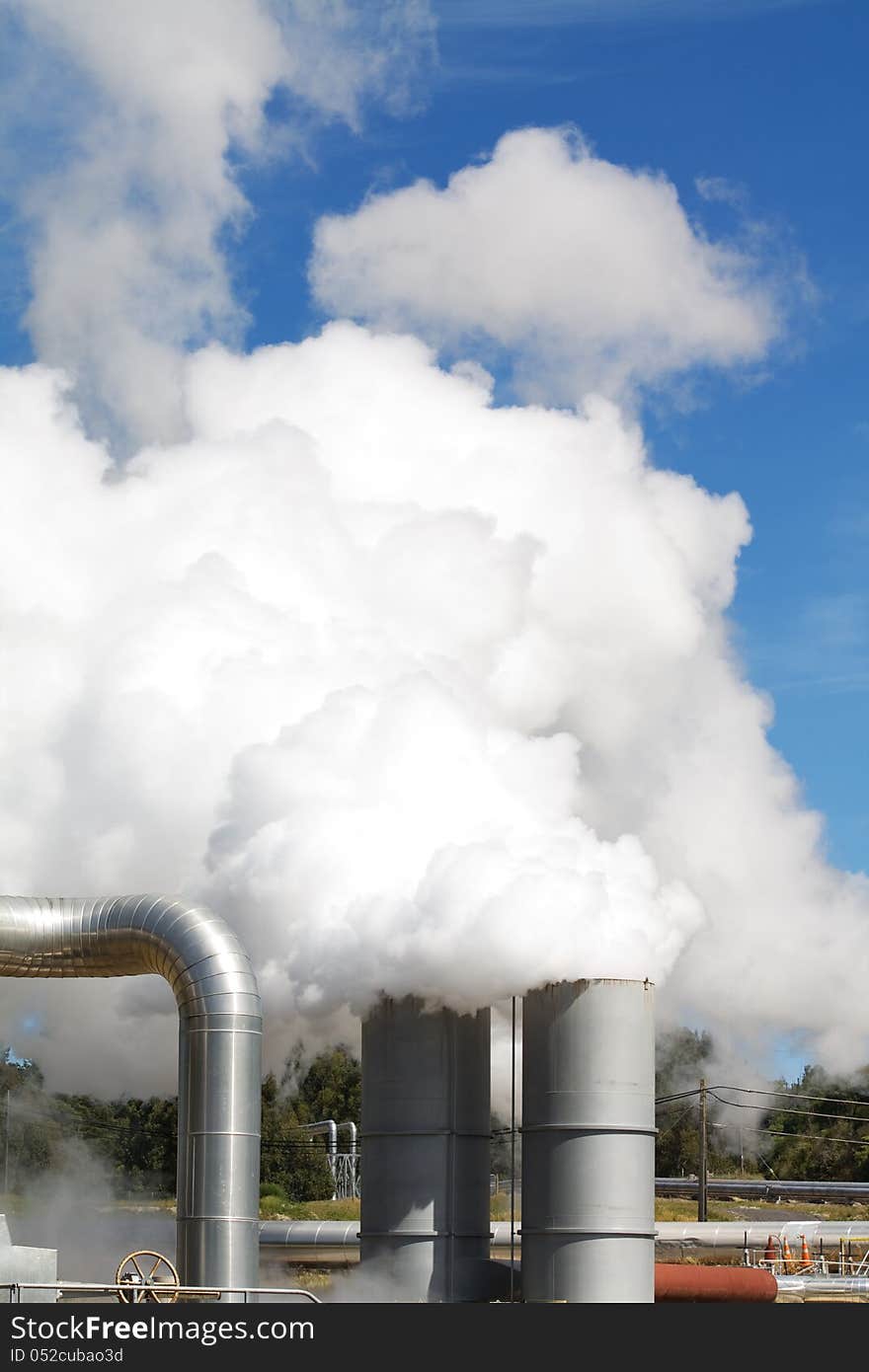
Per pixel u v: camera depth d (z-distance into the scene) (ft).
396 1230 109.40
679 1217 262.26
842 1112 361.71
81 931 104.73
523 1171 107.34
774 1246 194.18
